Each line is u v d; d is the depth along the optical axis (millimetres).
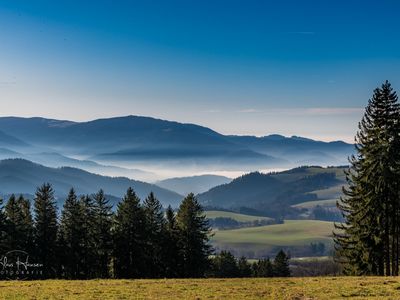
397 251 55188
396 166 53062
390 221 55250
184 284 41625
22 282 44844
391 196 54125
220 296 33906
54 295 35281
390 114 53875
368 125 55094
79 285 41625
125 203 82750
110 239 82250
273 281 43375
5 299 33656
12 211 83875
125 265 82500
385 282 38719
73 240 83938
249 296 33750
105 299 33375
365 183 55688
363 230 56531
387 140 53656
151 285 41156
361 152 55406
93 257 83188
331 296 32875
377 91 54625
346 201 59812
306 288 37000
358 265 59156
